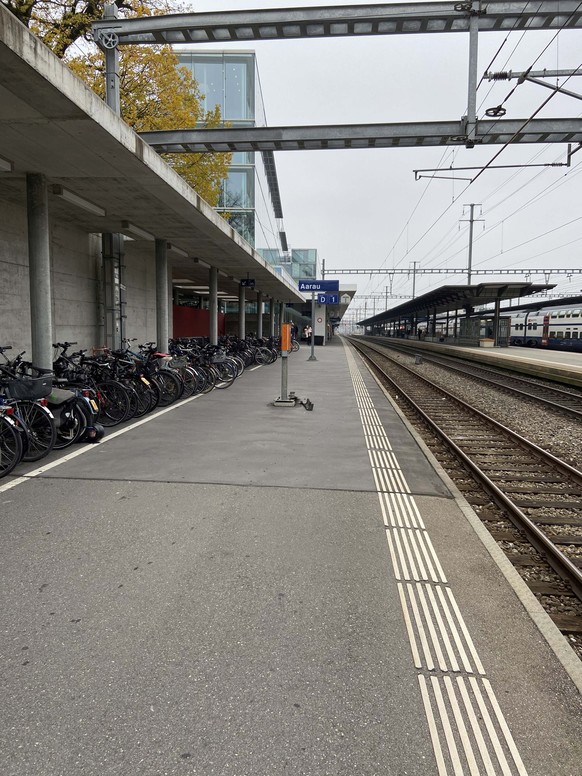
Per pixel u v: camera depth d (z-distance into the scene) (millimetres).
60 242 10906
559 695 2277
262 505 4426
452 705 2195
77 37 13578
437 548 3701
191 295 32438
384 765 1894
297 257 43938
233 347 18016
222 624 2715
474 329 39938
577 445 8031
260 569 3305
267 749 1948
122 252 12797
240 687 2266
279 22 8727
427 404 11789
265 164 31578
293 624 2730
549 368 17969
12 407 5258
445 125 10266
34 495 4555
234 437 6969
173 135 11000
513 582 3229
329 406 9844
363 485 5051
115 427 7484
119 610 2818
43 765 1855
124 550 3525
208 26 8906
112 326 12578
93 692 2215
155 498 4531
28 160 6863
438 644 2607
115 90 9297
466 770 1883
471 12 8414
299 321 53219
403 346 46812
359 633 2674
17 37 4113
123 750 1931
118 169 7250
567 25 8609
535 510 5031
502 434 8469
